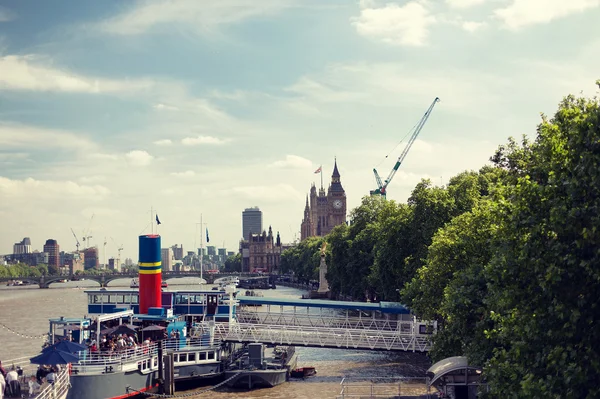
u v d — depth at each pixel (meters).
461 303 59.75
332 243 193.25
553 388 34.88
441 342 66.81
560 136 39.88
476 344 55.78
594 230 32.97
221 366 81.25
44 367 64.25
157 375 75.00
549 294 36.41
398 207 145.25
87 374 67.00
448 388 55.50
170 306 91.31
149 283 87.81
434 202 112.06
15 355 108.50
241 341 87.75
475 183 115.31
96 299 92.69
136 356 72.12
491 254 65.06
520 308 39.50
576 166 35.72
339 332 98.31
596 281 35.03
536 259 36.91
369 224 170.25
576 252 35.62
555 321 36.59
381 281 126.31
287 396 74.06
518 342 38.09
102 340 76.62
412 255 113.50
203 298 91.88
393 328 107.31
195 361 79.12
